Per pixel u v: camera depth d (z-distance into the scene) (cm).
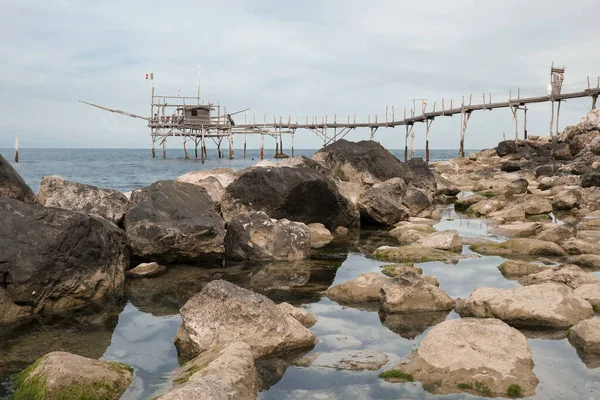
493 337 696
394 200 1953
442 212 2255
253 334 735
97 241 1009
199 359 670
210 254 1289
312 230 1672
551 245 1346
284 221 1388
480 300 870
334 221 1783
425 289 928
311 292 1039
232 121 7850
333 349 745
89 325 859
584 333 743
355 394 608
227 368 600
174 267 1253
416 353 694
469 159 5612
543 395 595
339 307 941
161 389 616
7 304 885
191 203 1416
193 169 5638
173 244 1239
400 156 13525
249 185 1662
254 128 7900
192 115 7388
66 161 7825
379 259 1334
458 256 1328
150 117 7731
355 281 1022
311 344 762
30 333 820
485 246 1398
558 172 3625
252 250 1330
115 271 1059
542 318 817
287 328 754
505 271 1173
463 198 2448
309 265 1274
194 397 512
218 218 1391
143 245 1226
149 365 694
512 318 830
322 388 624
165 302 983
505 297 861
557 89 5403
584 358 700
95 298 991
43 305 920
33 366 629
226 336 732
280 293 1034
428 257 1300
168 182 1459
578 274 1014
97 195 1371
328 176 1959
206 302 761
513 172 3972
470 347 680
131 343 779
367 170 2573
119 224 1358
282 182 1633
